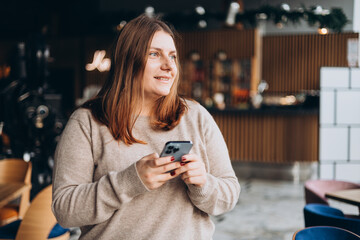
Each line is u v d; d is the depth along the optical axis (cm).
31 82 456
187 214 103
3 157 456
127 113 102
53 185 100
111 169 101
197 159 91
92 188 93
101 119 103
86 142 102
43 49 455
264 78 891
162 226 100
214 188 97
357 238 146
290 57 866
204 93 977
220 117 679
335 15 560
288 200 522
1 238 205
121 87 103
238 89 958
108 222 99
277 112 644
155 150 105
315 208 222
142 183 88
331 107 583
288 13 649
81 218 93
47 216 188
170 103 108
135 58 101
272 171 663
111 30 1091
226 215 450
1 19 1127
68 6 1133
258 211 468
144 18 105
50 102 575
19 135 460
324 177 588
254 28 898
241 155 673
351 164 582
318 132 592
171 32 105
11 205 283
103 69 1002
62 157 101
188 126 109
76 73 1033
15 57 468
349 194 249
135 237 99
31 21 1120
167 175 90
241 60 951
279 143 655
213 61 970
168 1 1141
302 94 888
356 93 579
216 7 1110
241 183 630
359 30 729
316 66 844
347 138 582
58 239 207
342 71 579
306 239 148
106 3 1168
